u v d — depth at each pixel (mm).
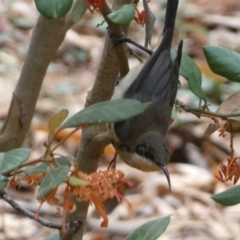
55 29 7695
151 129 7910
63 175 4129
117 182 4676
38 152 13781
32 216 4859
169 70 7703
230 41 17844
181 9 17797
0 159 4664
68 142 13859
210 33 18062
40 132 14281
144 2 6141
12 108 7902
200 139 14789
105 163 13859
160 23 17625
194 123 14961
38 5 4777
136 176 13578
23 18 18219
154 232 4992
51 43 7746
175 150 14633
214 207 12758
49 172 4215
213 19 18547
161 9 18344
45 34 7699
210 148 14664
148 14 6293
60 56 17188
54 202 4375
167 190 13242
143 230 5074
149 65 7641
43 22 7680
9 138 7883
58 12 4773
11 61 16594
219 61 5879
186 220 12344
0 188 4660
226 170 5461
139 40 17000
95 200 4406
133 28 17625
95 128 6160
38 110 14977
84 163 6285
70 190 4359
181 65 6246
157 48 7711
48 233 11820
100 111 4223
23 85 7852
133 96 7504
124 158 8141
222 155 14539
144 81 7609
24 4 18734
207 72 15359
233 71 5859
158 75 7656
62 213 4680
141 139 7875
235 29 18422
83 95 15773
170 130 14836
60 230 4766
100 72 6418
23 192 12734
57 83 16031
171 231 11922
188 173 13711
